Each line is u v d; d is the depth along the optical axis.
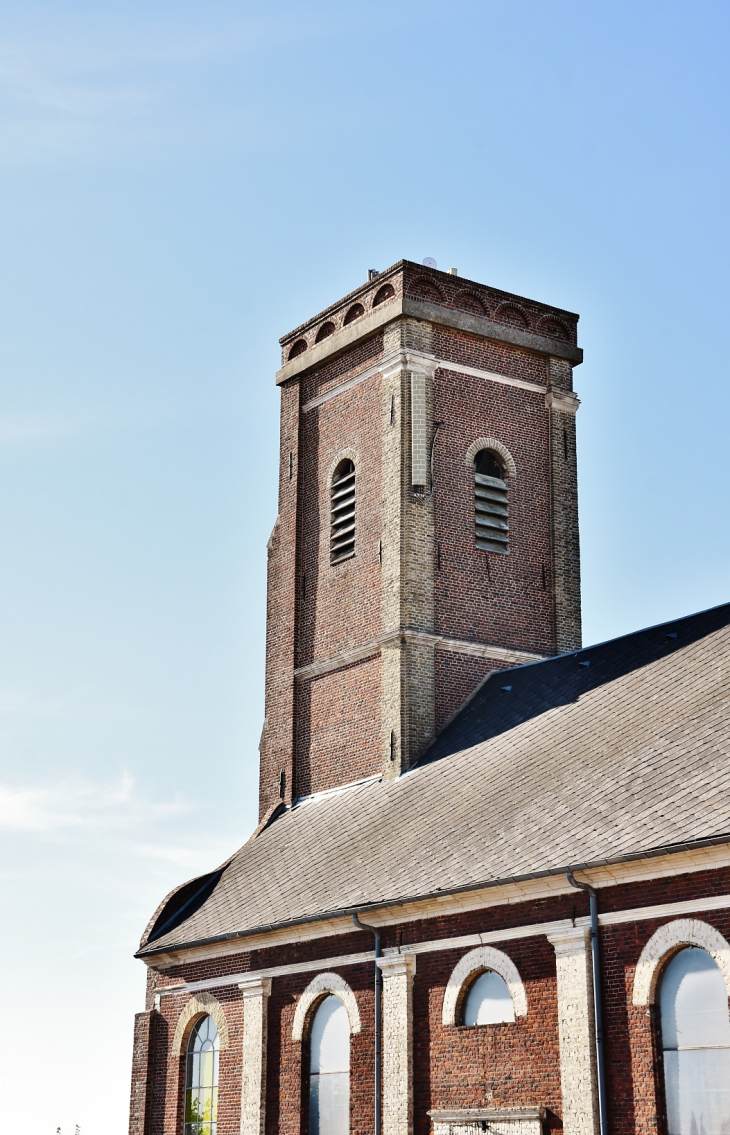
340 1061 25.81
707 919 19.78
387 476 33.06
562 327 35.97
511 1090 22.12
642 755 23.81
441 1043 23.50
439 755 30.31
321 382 36.06
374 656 32.38
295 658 34.75
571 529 34.69
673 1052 20.11
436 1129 23.17
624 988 20.73
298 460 36.09
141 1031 31.11
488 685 32.09
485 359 34.50
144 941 31.47
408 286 33.62
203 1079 29.42
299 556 35.53
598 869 21.17
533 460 34.66
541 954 22.11
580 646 33.94
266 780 34.66
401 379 33.22
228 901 30.70
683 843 19.89
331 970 26.23
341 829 30.00
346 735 32.72
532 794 25.11
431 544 32.53
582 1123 20.70
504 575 33.41
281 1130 26.58
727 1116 19.34
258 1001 27.78
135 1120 30.52
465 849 24.67
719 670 25.05
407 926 24.67
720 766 21.70
